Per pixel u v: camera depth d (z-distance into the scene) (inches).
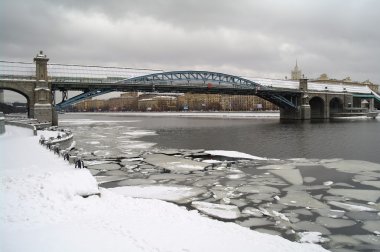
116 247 378.3
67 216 488.7
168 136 2215.8
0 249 354.6
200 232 465.1
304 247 443.8
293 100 4323.3
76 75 2787.9
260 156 1322.6
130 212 532.7
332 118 4515.3
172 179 876.0
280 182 838.5
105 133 2502.5
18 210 486.6
